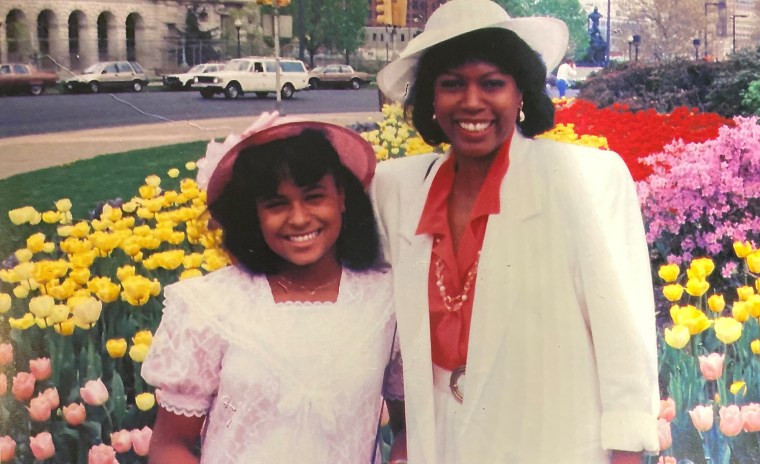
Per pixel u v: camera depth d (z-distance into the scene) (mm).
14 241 5047
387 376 2068
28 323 3039
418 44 1953
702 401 2830
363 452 1878
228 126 7820
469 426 1927
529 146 1976
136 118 8367
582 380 1894
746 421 2449
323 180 1862
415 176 2064
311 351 1817
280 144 1846
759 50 5688
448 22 1972
